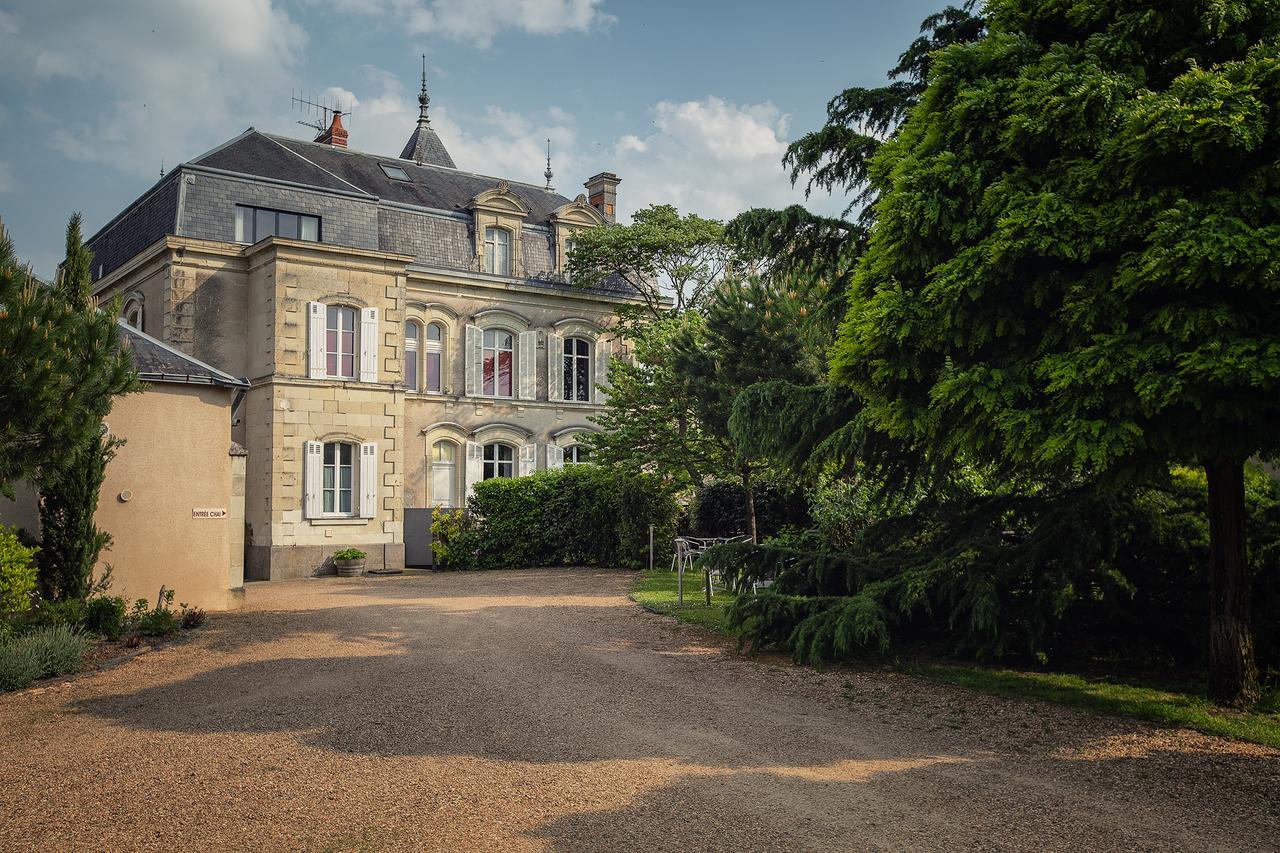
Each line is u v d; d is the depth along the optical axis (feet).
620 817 16.12
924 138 24.04
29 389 28.09
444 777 18.49
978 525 31.96
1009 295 22.00
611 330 97.25
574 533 76.59
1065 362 20.27
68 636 32.09
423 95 111.34
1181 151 18.60
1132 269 19.08
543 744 20.97
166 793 17.69
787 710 24.35
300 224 79.36
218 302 75.61
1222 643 24.25
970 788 17.65
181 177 75.00
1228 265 17.79
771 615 31.71
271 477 72.54
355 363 77.30
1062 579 28.07
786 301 52.65
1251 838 15.03
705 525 69.62
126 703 25.98
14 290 28.68
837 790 17.56
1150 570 28.84
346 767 19.25
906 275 24.63
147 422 44.09
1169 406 20.07
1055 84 20.22
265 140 83.61
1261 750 20.08
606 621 41.16
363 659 32.19
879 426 25.84
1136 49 20.63
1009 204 20.97
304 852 14.76
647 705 24.93
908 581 29.99
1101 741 20.90
